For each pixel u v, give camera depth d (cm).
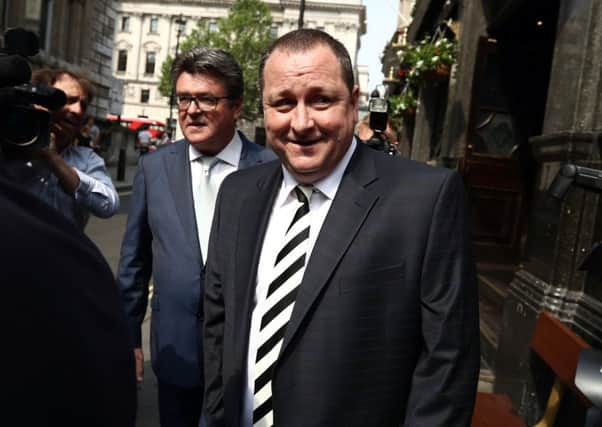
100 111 3325
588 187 188
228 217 196
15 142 167
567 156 348
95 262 80
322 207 179
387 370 165
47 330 69
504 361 406
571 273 345
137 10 7588
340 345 163
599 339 298
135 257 275
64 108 240
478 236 699
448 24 838
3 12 2250
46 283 71
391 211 169
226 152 269
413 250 167
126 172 3152
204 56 257
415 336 170
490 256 703
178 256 257
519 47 693
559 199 194
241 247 187
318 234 173
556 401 294
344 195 173
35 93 166
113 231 1102
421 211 168
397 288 166
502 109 701
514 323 393
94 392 72
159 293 261
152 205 266
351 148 182
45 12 2634
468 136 686
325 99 168
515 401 378
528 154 698
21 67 151
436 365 163
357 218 169
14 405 66
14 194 77
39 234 73
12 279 68
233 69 260
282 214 185
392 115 1115
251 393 178
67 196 239
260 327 175
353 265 166
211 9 7562
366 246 167
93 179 250
